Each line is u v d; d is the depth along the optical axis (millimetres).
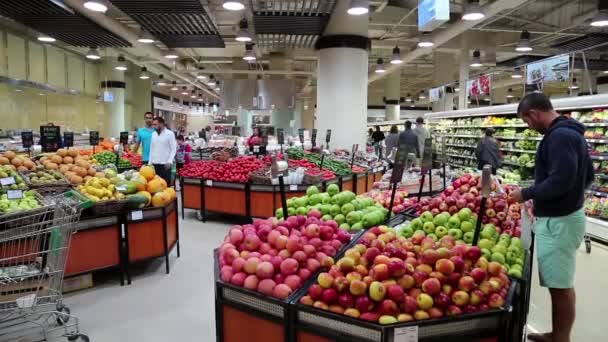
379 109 35594
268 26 9328
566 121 2664
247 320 2248
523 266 2576
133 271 4688
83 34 10141
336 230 2637
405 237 2730
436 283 1946
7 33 11273
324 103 10227
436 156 6641
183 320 3521
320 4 8070
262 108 14859
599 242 5406
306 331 2027
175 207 5082
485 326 1975
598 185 6465
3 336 3148
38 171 4582
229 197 6824
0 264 3086
